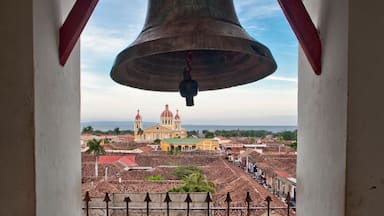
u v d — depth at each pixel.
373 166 1.25
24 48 1.26
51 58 1.46
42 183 1.34
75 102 1.84
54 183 1.49
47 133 1.41
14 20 1.26
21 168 1.27
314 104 1.67
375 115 1.25
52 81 1.47
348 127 1.27
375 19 1.25
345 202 1.28
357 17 1.26
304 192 1.81
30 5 1.26
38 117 1.31
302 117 1.87
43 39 1.37
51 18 1.46
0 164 1.27
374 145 1.25
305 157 1.80
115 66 1.60
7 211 1.27
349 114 1.26
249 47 1.53
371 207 1.25
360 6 1.25
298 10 1.58
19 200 1.27
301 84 1.89
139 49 1.49
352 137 1.26
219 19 1.59
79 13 1.56
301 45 1.60
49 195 1.42
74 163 1.81
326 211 1.48
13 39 1.26
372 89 1.25
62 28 1.56
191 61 1.94
